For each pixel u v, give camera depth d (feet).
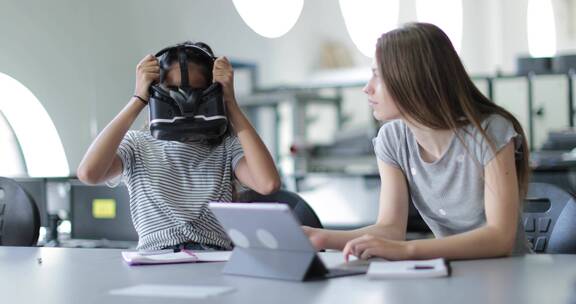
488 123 5.05
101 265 4.84
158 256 4.95
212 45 21.83
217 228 5.89
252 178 5.89
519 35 32.35
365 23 28.73
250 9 23.25
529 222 5.75
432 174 5.32
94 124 17.92
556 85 17.10
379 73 5.03
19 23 15.92
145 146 5.99
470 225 5.37
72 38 17.30
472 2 32.71
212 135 5.33
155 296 3.66
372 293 3.57
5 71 15.61
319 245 5.10
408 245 4.57
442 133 5.19
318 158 19.38
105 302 3.59
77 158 17.49
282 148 22.84
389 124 5.62
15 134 16.31
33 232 6.57
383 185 5.59
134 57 19.15
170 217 5.78
